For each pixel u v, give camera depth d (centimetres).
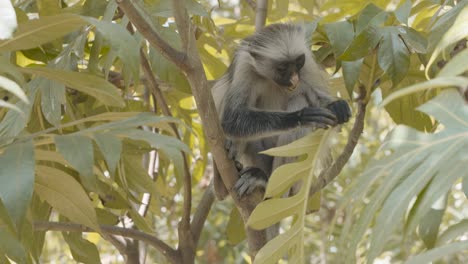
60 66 571
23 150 359
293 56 665
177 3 448
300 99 689
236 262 1130
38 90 565
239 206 581
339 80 731
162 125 448
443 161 310
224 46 775
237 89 686
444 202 418
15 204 342
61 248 1078
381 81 619
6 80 297
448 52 473
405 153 333
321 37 685
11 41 417
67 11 615
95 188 454
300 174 451
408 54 540
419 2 630
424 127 654
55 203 471
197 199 1057
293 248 458
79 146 372
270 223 446
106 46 616
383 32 544
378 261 852
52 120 531
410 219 303
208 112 490
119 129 400
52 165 576
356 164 1049
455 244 296
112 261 1048
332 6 724
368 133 1087
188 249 636
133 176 622
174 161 392
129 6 431
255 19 725
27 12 659
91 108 669
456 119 329
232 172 562
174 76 575
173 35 560
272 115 635
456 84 269
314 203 651
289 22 730
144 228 623
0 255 481
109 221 653
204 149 771
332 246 956
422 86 273
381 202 321
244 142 707
